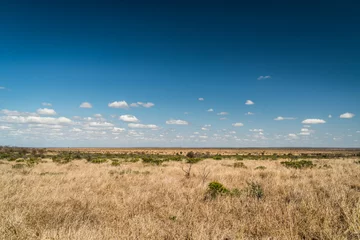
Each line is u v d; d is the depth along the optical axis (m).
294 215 6.03
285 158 46.97
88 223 6.00
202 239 4.92
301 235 5.33
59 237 4.79
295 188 8.88
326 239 4.94
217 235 5.06
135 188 10.73
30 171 18.12
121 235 5.07
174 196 8.61
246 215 6.40
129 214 6.86
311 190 8.80
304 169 19.12
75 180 13.41
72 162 31.64
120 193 9.87
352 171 15.65
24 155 50.53
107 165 26.42
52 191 9.67
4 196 8.18
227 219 6.23
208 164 27.59
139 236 5.14
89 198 8.44
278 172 15.76
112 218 6.57
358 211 5.52
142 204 7.84
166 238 5.30
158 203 7.91
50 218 6.30
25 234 4.95
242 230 5.29
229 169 20.50
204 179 13.23
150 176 15.01
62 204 7.64
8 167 21.36
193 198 8.48
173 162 32.06
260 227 5.59
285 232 5.18
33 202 7.47
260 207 6.85
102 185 11.49
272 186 10.34
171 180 13.01
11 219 5.43
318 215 5.97
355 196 7.47
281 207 6.82
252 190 9.09
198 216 6.62
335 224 5.52
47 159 38.62
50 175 15.52
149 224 5.65
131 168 21.75
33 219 6.01
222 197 8.55
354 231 4.97
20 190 9.27
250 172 17.12
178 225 5.78
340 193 7.68
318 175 14.83
